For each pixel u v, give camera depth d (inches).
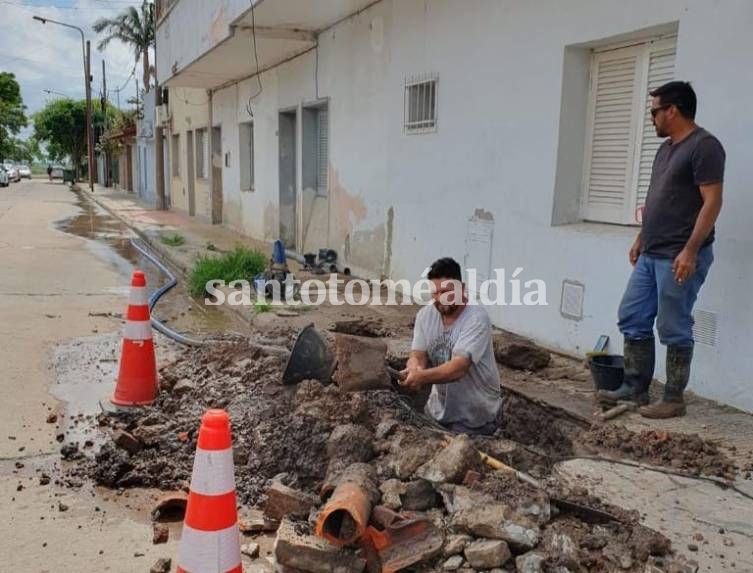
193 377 207.5
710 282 179.5
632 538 112.4
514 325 259.3
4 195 1364.4
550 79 231.3
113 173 1964.8
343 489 115.3
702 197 157.1
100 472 150.6
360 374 167.5
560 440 170.6
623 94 217.3
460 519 112.5
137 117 1311.5
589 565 107.1
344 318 288.8
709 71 176.2
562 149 231.3
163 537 127.0
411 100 323.3
